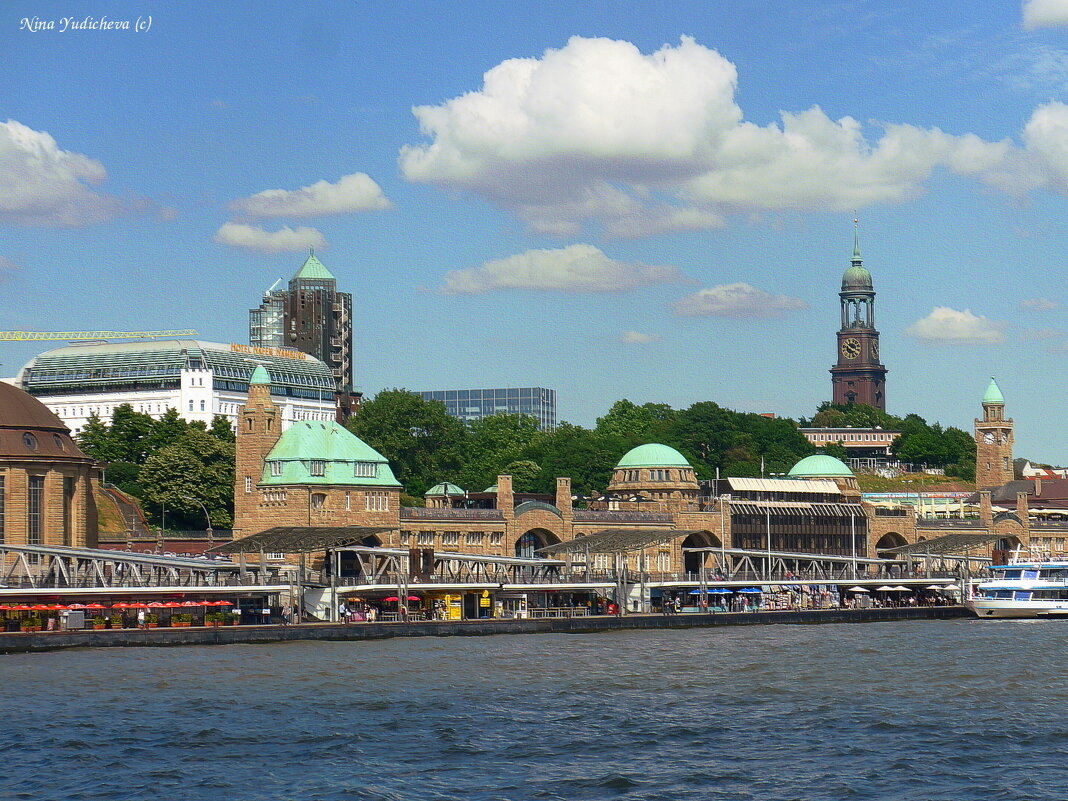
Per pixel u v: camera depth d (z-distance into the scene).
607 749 99.19
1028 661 146.75
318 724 107.31
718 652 156.88
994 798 86.44
